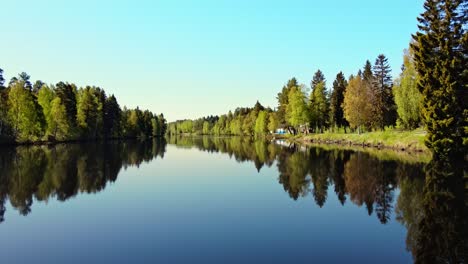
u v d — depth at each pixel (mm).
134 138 128000
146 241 13250
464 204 17906
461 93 33656
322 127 96188
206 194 22250
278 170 33250
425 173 27469
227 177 29516
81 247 12656
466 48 33906
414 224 15094
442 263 11031
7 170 31500
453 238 13273
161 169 35156
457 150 33156
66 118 79000
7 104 66500
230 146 76375
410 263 11031
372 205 18547
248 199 20688
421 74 35875
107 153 52812
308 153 49656
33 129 68625
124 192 22891
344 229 14633
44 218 16516
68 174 30109
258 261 11234
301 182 26156
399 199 19578
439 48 35031
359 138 65000
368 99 69188
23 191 22828
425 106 34938
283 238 13555
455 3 34656
